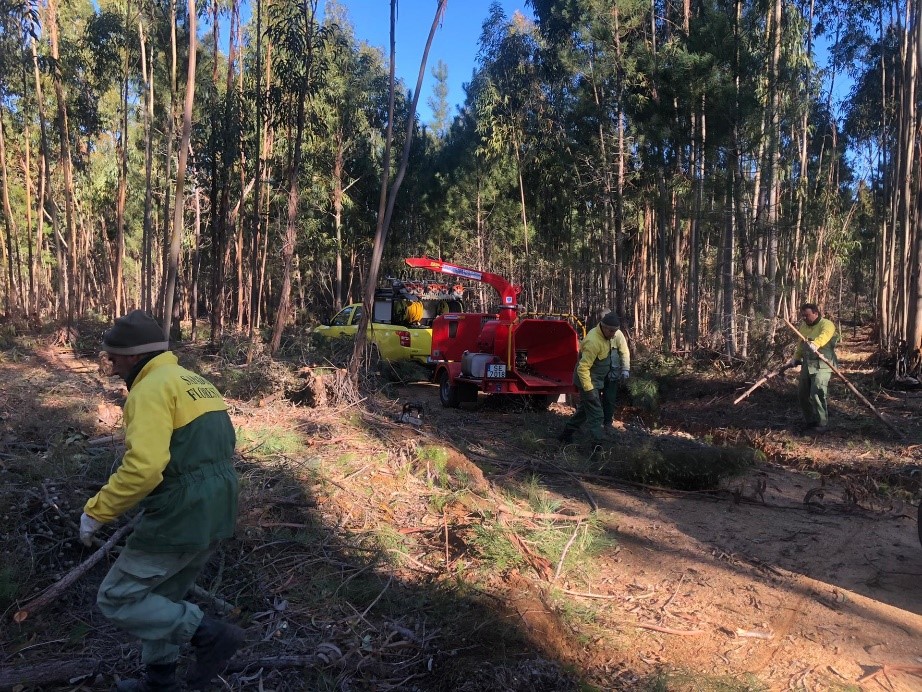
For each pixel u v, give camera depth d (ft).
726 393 38.11
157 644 8.46
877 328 76.07
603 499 19.52
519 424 29.04
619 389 38.52
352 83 79.51
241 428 21.01
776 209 47.96
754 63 42.78
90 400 24.14
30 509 13.21
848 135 83.56
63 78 53.26
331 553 13.80
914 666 11.15
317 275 97.71
